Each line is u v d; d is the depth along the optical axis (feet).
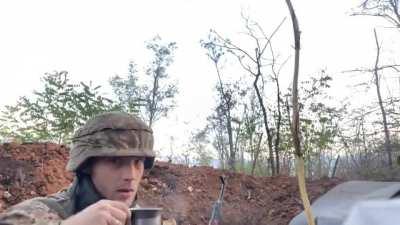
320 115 45.73
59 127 33.42
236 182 29.96
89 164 7.43
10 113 34.01
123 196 7.39
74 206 7.44
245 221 25.95
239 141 50.88
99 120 7.49
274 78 47.96
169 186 27.32
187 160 55.31
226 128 53.62
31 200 7.36
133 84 51.13
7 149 25.55
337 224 6.91
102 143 7.32
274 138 46.21
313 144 43.62
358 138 41.91
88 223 5.65
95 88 34.01
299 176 6.23
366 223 1.81
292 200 28.04
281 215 26.55
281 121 45.60
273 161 45.21
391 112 40.78
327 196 7.92
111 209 5.68
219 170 31.32
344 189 7.92
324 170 42.11
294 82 7.13
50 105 33.71
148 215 5.69
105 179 7.36
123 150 7.30
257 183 30.50
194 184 28.25
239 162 50.34
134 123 7.59
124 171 7.36
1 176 23.29
